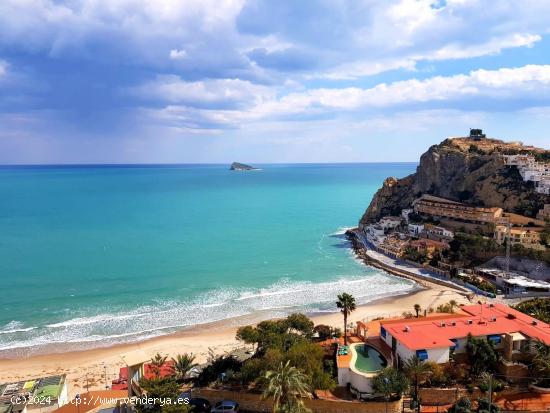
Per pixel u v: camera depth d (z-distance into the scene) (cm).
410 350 4903
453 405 4356
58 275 11862
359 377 4684
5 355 7344
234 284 11306
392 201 19762
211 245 15938
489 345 4975
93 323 8700
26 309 9412
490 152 18112
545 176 14712
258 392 4700
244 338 5841
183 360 5594
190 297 10281
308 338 6203
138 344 7744
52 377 5562
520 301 9481
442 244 13425
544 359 4719
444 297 10094
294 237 17788
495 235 12569
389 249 14175
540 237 11719
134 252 14612
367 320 8188
